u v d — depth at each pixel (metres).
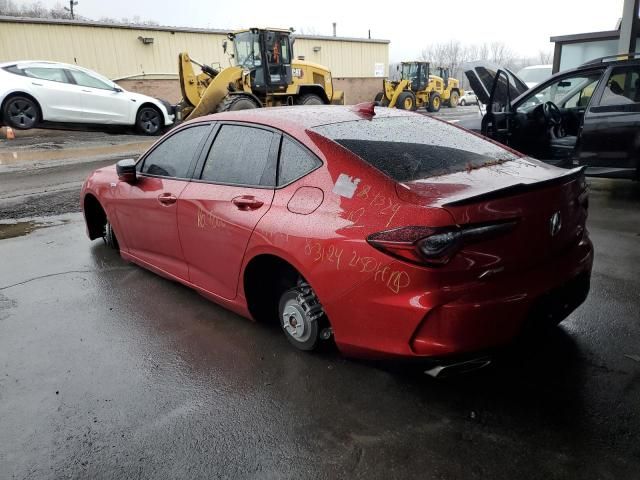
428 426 2.36
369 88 30.55
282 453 2.24
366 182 2.50
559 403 2.47
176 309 3.68
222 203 3.14
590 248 2.78
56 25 19.86
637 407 2.41
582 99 7.11
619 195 6.32
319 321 2.85
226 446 2.30
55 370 2.96
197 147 3.53
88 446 2.34
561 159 6.29
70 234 5.55
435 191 2.38
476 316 2.19
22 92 11.68
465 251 2.18
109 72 21.34
